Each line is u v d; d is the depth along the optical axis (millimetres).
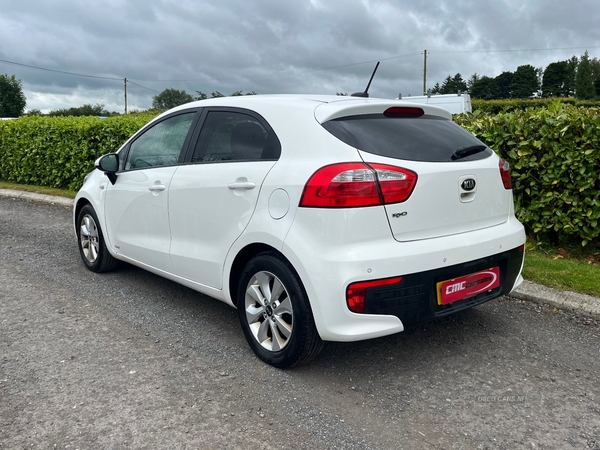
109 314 4461
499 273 3535
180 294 4961
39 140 11555
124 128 9992
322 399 3154
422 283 3068
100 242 5352
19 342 3898
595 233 5703
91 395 3172
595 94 112188
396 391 3250
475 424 2916
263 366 3549
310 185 3055
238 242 3521
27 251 6574
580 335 4047
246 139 3668
